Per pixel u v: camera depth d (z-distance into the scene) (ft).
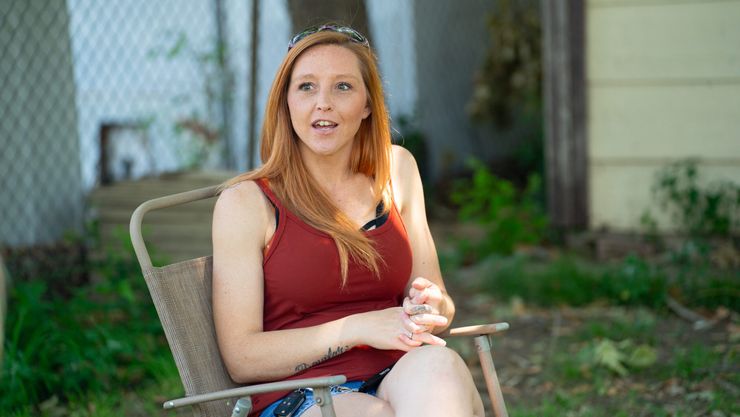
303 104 7.42
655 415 10.55
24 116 17.54
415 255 8.23
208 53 22.62
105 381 11.78
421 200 8.41
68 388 11.46
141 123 20.81
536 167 27.84
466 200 26.05
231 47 23.39
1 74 17.03
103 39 20.10
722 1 17.53
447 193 27.53
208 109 22.85
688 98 18.03
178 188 18.45
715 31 17.66
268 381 7.23
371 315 7.14
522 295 16.29
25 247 16.12
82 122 19.98
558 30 18.90
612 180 18.97
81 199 18.75
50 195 18.07
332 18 15.47
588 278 16.28
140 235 7.06
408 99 28.45
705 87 17.88
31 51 17.63
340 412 6.80
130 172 20.31
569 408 11.00
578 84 18.86
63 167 18.40
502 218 19.69
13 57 17.26
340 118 7.46
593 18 18.61
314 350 7.08
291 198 7.41
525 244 19.36
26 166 17.58
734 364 12.03
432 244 8.36
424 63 28.91
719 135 17.88
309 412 6.86
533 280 16.62
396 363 7.18
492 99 28.53
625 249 18.28
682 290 15.33
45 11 17.92
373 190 7.97
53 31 18.13
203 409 6.95
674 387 11.41
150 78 21.35
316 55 7.48
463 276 18.08
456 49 30.17
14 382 11.04
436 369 6.76
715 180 17.99
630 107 18.57
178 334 6.98
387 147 7.98
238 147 23.56
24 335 12.07
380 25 27.25
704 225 17.79
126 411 11.23
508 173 28.76
